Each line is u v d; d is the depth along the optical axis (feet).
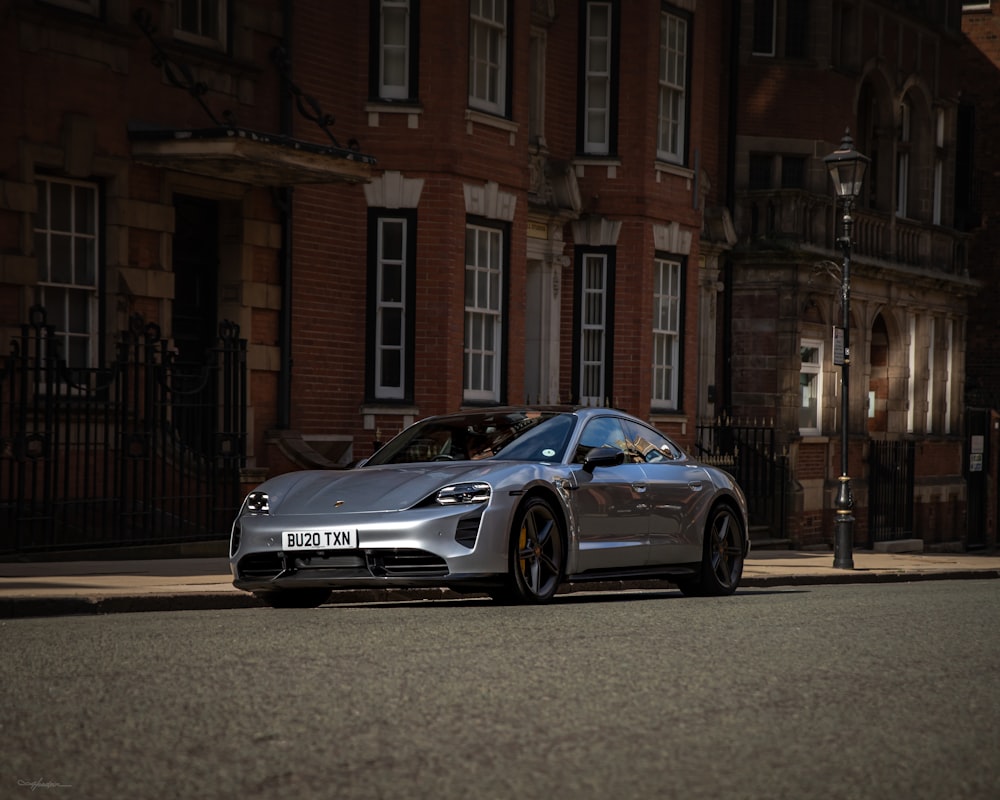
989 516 112.57
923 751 16.79
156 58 50.21
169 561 44.29
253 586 32.45
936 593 42.98
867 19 91.91
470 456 35.27
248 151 48.57
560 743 16.47
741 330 83.51
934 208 103.81
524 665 22.11
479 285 62.75
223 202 54.70
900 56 96.17
